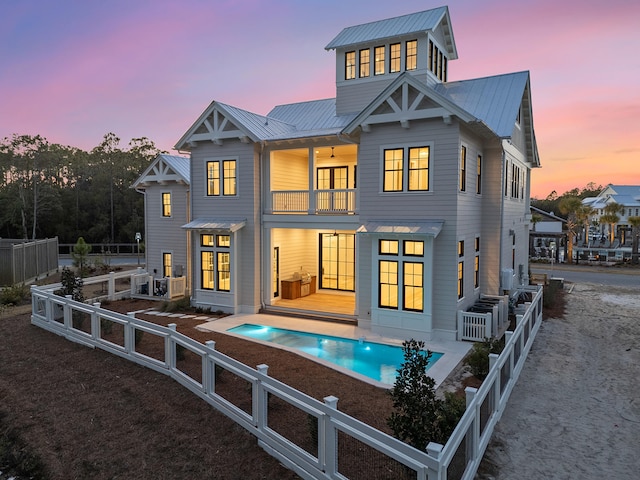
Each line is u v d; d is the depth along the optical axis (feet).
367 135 49.03
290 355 38.63
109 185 179.42
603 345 44.98
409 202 47.06
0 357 38.70
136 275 68.74
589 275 106.32
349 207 56.49
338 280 68.39
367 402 28.55
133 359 35.81
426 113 44.83
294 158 66.33
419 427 20.06
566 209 145.69
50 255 96.12
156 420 26.66
